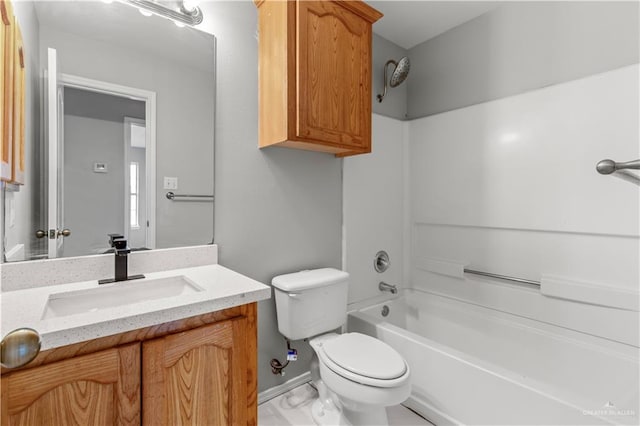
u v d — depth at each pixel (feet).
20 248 3.43
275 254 5.62
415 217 8.05
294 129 4.64
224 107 4.98
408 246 8.20
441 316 7.14
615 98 5.01
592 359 5.01
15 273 3.36
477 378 4.47
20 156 3.40
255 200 5.35
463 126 7.07
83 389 2.47
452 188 7.27
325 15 4.92
